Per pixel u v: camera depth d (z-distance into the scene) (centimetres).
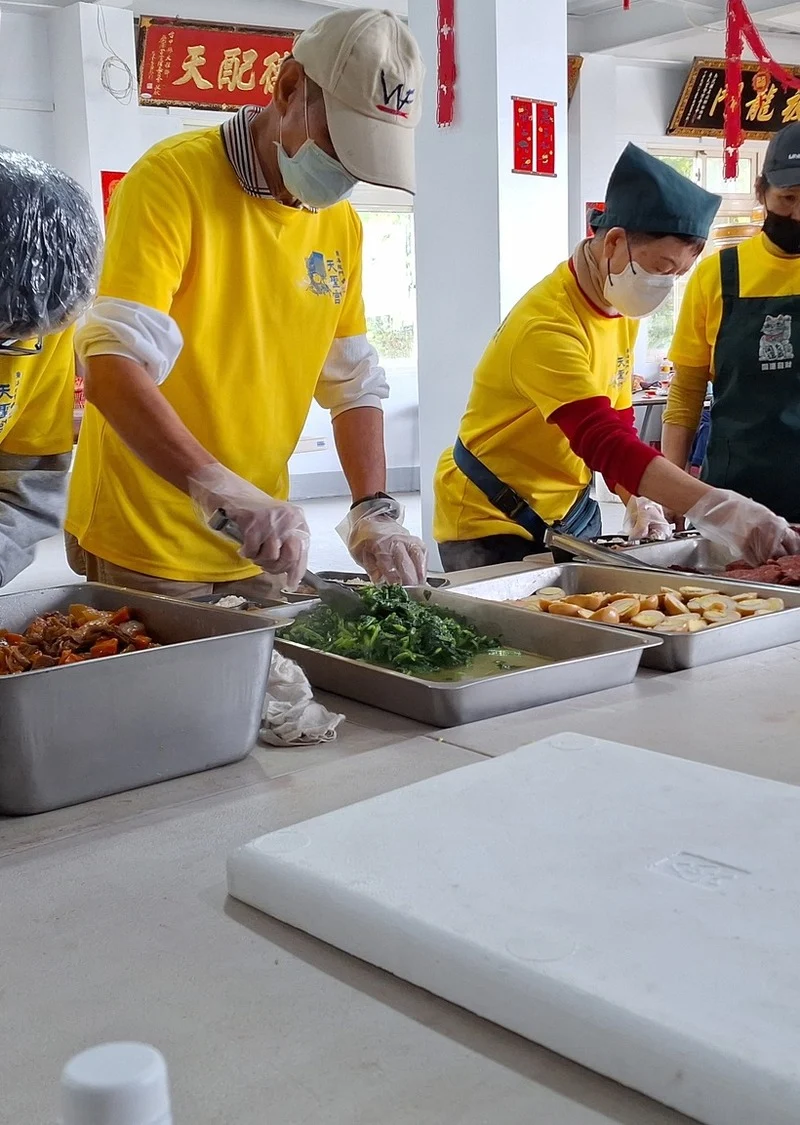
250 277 185
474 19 421
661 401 717
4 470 165
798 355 246
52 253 126
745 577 196
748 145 955
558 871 82
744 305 253
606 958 69
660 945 71
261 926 84
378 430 216
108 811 106
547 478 242
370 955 77
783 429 250
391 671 134
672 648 152
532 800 95
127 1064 43
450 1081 64
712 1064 59
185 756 113
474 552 244
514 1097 63
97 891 90
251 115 180
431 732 128
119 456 189
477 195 433
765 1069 58
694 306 266
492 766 104
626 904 76
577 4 789
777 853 84
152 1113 42
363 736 127
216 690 114
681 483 207
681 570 202
